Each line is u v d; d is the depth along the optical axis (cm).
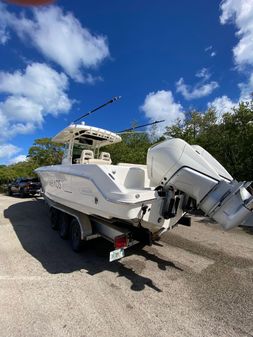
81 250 468
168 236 568
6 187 1998
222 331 241
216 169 351
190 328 244
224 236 573
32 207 1016
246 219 295
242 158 975
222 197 304
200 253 460
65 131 591
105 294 309
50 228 655
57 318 256
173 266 401
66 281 345
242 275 368
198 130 1553
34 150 2484
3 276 356
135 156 1414
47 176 617
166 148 349
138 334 233
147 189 363
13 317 256
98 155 695
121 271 381
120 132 677
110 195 343
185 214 432
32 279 348
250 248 488
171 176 340
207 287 331
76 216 459
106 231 427
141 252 462
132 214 319
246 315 268
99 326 244
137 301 294
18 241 534
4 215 838
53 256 444
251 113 972
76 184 443
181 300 297
